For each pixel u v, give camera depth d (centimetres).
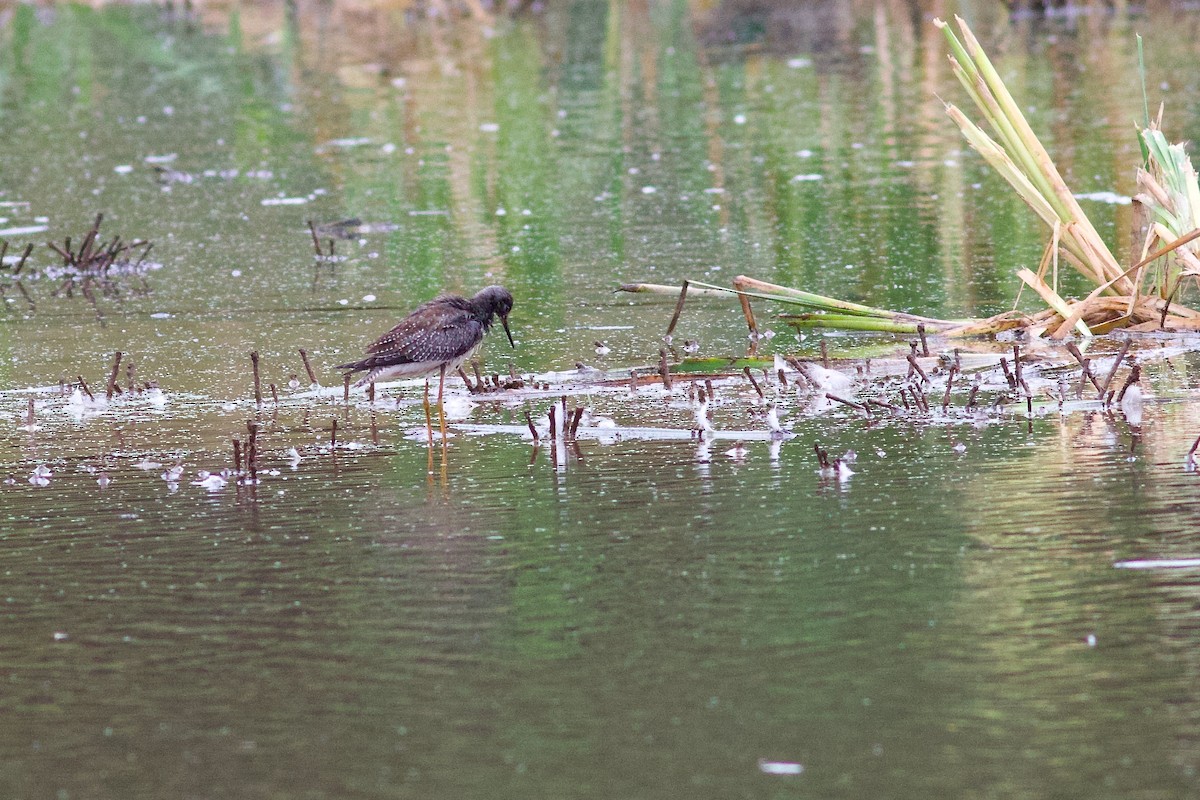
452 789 663
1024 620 811
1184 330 1488
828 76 3434
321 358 1527
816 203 2245
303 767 685
